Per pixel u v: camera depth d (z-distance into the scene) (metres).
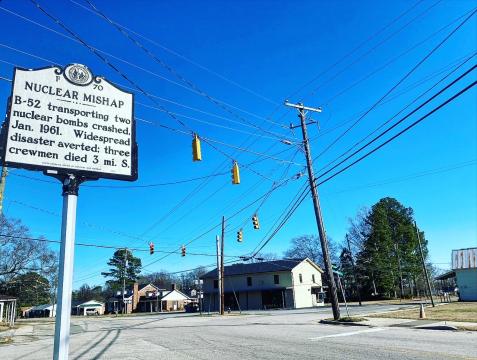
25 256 65.12
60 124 8.48
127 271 104.38
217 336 18.84
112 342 18.50
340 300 76.62
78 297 138.50
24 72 8.41
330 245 92.38
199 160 14.66
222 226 50.25
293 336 16.97
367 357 10.77
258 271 67.25
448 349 11.73
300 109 25.84
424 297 71.00
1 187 21.84
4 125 8.00
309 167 25.56
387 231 74.62
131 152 9.05
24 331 33.56
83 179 8.45
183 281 133.00
